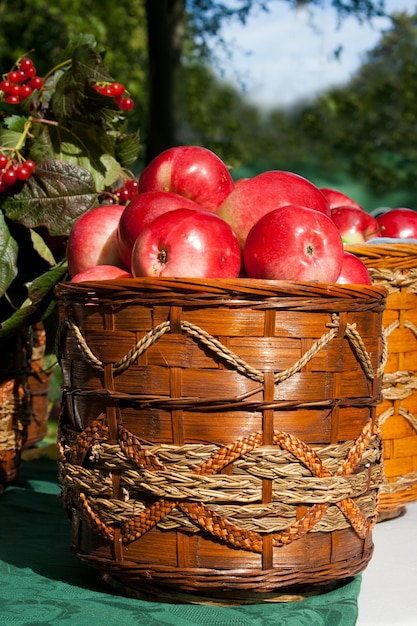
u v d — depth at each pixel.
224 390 1.03
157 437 1.05
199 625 1.00
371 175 7.04
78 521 1.16
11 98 1.64
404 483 1.58
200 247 1.10
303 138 7.94
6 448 1.69
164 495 1.04
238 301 1.03
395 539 1.47
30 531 1.50
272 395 1.04
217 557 1.05
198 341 1.03
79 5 7.72
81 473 1.12
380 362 1.19
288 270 1.12
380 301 1.16
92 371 1.09
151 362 1.05
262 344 1.04
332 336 1.07
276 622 1.01
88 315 1.10
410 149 7.61
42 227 1.58
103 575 1.17
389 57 7.73
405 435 1.57
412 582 1.23
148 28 5.21
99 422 1.09
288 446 1.05
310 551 1.08
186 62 8.30
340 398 1.09
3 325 1.50
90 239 1.30
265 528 1.05
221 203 1.29
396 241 1.59
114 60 7.88
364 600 1.15
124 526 1.08
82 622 1.01
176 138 5.28
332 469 1.08
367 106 7.52
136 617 1.03
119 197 1.64
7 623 1.01
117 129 1.81
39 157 1.63
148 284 1.03
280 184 1.23
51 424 3.75
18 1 7.45
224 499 1.04
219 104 8.33
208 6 6.80
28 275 1.62
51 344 1.69
